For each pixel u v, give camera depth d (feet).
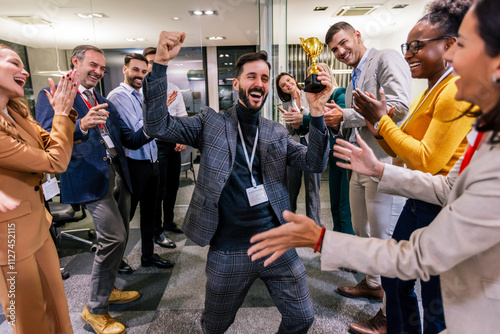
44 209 3.85
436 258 1.63
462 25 1.44
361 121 4.78
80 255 8.05
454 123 2.94
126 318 5.55
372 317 5.36
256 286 6.47
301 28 8.54
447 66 3.26
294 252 3.77
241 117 3.66
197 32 9.04
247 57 3.44
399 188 2.82
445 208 1.66
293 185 8.15
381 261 1.78
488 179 1.46
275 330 5.10
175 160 9.22
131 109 6.94
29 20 7.74
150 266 7.47
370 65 5.01
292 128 7.70
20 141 3.28
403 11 6.44
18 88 3.27
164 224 9.59
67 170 4.99
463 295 1.78
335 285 6.33
